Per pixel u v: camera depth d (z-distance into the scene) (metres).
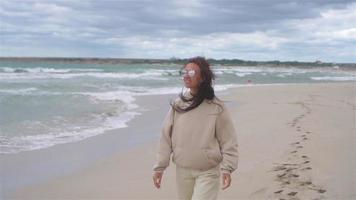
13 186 6.77
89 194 6.38
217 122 3.79
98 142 10.16
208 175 3.81
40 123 12.23
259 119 13.55
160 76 47.91
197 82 3.76
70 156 8.75
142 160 8.46
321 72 106.94
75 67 80.81
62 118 13.33
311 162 7.29
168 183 6.66
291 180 6.34
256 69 112.56
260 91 28.09
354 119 12.93
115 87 28.30
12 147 9.34
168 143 3.95
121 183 6.86
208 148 3.77
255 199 5.65
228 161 3.79
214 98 3.83
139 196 6.18
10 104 15.69
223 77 56.22
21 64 90.12
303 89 30.44
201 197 3.75
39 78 36.94
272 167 7.12
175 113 3.90
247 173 6.83
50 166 7.97
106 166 7.99
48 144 9.77
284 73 87.31
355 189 5.77
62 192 6.49
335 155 7.73
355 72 112.94
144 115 14.92
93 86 28.03
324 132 10.34
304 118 13.28
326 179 6.28
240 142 9.46
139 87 29.17
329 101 20.23
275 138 9.82
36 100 17.30
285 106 17.84
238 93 26.11
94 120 13.35
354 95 24.53
